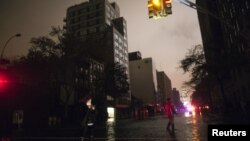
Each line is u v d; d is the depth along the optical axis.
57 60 37.88
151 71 149.12
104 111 50.47
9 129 11.54
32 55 37.16
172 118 15.70
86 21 104.00
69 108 46.25
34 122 34.84
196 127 17.58
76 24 105.81
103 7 102.44
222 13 50.84
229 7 44.25
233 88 50.16
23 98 33.62
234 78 48.09
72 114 45.91
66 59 38.78
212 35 63.12
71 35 38.91
